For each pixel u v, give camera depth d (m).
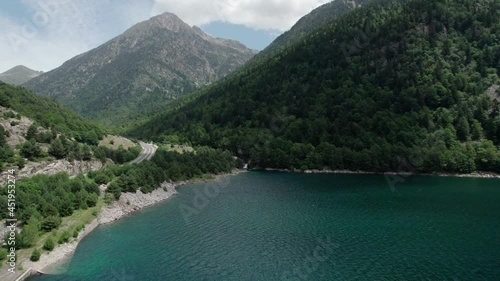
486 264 78.69
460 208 126.25
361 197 146.50
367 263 80.25
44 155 135.75
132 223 111.88
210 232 102.75
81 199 111.88
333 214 120.50
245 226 108.31
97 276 74.31
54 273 75.75
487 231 100.69
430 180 182.50
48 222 91.25
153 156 189.75
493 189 157.88
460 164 194.25
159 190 150.00
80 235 97.19
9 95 197.50
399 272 75.38
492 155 192.88
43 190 104.88
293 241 94.69
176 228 106.56
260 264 80.44
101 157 167.50
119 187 128.00
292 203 137.12
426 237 96.38
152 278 73.75
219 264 80.62
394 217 116.00
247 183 180.75
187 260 82.81
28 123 156.00
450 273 74.56
